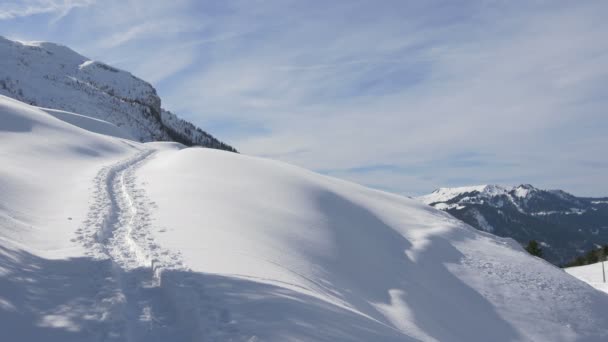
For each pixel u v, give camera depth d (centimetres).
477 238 2894
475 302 2062
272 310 829
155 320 809
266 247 1641
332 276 1698
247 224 1903
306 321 807
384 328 975
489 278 2298
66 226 1494
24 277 899
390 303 1777
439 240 2594
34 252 1117
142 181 2677
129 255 1253
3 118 3984
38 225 1491
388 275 2009
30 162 2800
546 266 2681
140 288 968
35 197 1912
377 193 3453
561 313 2122
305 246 1891
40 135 3859
